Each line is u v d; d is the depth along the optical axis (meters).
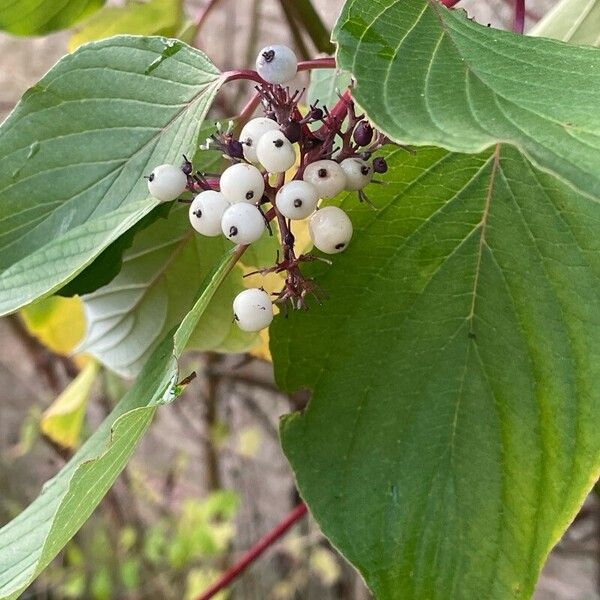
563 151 0.08
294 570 0.62
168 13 0.25
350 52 0.10
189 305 0.20
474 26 0.11
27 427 0.66
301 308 0.14
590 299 0.13
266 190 0.12
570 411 0.14
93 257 0.12
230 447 0.62
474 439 0.14
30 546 0.13
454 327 0.14
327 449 0.15
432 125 0.09
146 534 0.71
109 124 0.15
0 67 0.48
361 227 0.14
